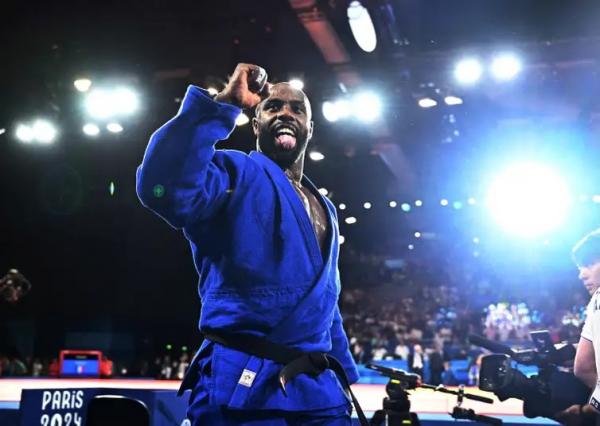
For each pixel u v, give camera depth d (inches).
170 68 914.1
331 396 112.5
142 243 1059.3
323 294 116.5
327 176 1186.6
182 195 104.7
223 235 112.5
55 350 1091.3
